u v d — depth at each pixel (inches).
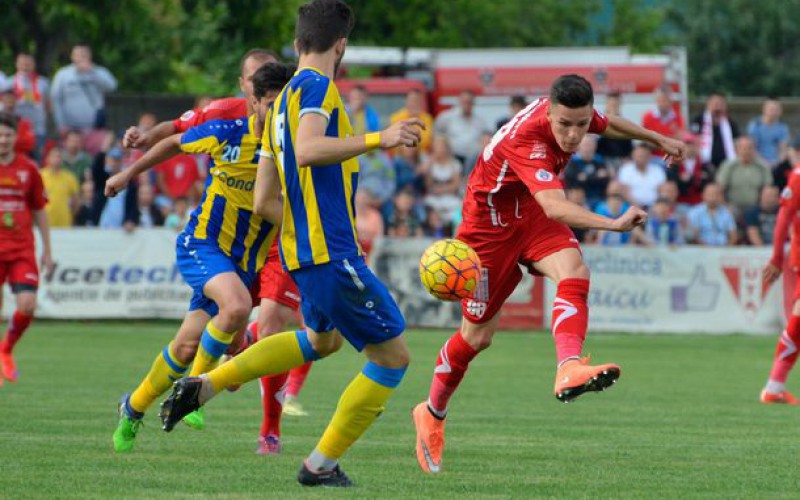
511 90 2581.2
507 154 741.9
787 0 4685.0
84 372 1349.7
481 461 786.2
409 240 1985.7
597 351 1716.3
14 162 1261.1
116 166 2036.2
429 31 4158.5
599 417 1045.2
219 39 3319.4
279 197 700.0
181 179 2048.5
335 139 600.4
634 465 772.6
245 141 824.3
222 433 902.4
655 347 1779.0
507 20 4416.8
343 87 2539.4
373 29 3976.4
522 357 1625.2
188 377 659.4
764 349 1768.0
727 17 4753.9
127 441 794.8
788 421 1029.2
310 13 639.1
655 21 4886.8
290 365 671.8
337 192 634.2
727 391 1274.6
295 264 637.9
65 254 1971.0
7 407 1039.6
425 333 1926.7
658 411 1095.0
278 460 771.4
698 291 1985.7
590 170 2053.4
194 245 825.5
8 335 1263.5
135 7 2960.1
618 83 2593.5
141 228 1974.7
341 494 646.5
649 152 2089.1
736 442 890.7
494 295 770.2
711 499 653.9
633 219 661.9
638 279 1985.7
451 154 2138.3
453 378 752.3
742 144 2106.3
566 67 2605.8
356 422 655.8
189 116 853.8
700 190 2144.4
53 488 653.3
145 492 644.7
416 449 791.7
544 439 899.4
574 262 749.3
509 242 769.6
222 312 782.5
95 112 2277.3
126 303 1974.7
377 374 651.5
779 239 1213.1
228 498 629.9
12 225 1258.6
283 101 635.5
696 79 4719.5
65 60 3255.4
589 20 4913.9
